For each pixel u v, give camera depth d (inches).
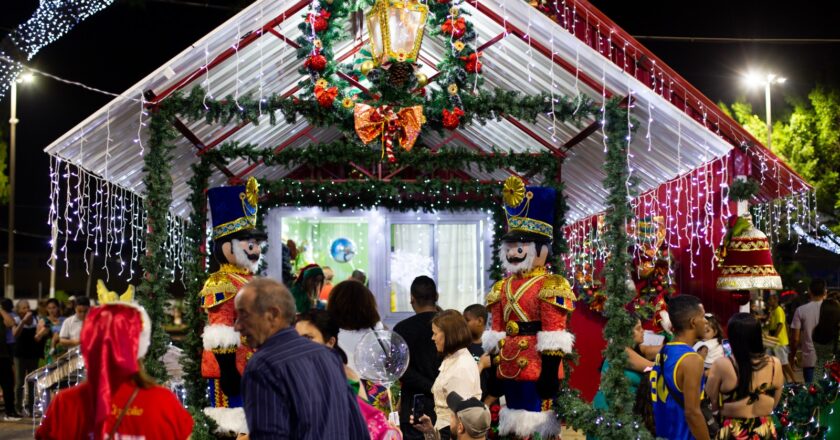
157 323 283.4
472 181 420.2
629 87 297.1
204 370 288.7
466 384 239.9
